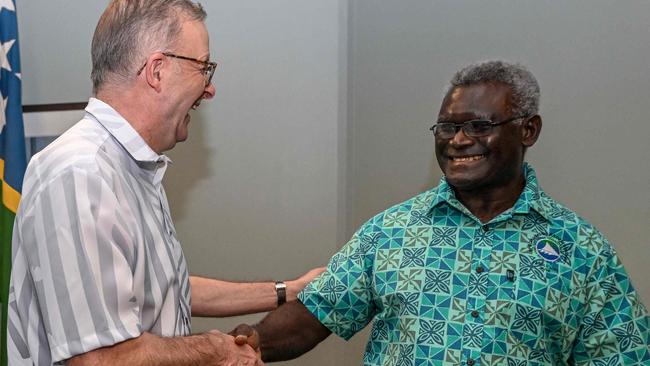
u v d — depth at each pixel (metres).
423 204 1.41
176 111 1.24
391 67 2.33
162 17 1.20
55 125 2.52
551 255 1.26
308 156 2.39
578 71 1.96
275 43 2.41
